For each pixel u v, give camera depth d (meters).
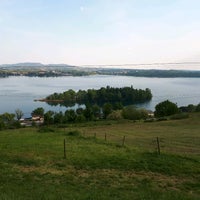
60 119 111.69
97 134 54.22
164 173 21.78
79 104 191.38
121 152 28.14
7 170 21.25
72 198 15.54
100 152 27.98
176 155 27.33
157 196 16.81
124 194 16.94
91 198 15.73
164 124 70.75
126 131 59.75
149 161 24.47
